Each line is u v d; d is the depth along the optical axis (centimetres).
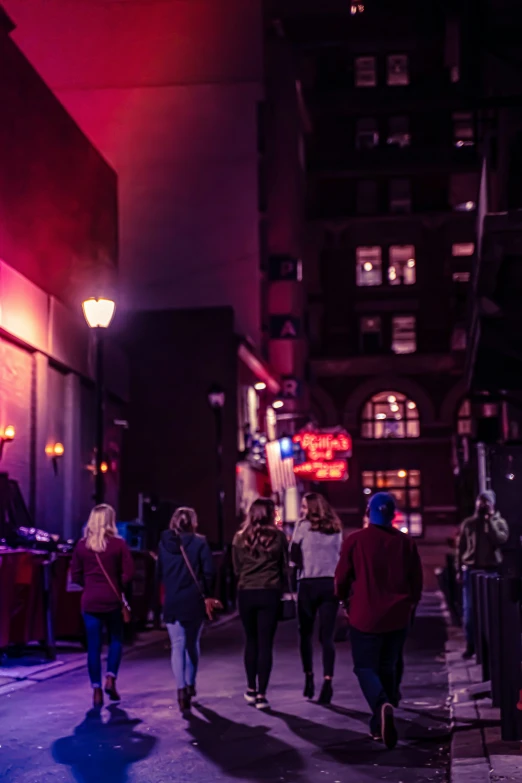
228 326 4125
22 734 1023
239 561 1192
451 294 6556
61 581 1847
